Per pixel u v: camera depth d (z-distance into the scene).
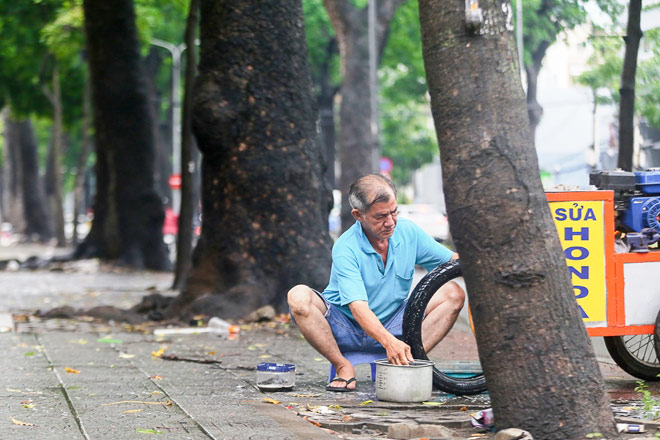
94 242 27.28
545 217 4.59
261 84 12.29
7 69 36.62
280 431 5.04
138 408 5.82
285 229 12.23
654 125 16.91
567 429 4.48
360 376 7.23
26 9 28.92
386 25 35.50
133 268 25.62
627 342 7.03
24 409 5.75
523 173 4.57
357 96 34.28
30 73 36.78
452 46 4.66
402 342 5.98
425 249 6.47
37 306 14.84
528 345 4.51
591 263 6.35
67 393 6.38
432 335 6.35
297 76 12.48
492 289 4.55
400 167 61.75
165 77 49.62
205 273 12.35
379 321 6.09
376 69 35.38
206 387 6.70
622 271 6.38
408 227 6.42
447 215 4.74
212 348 9.27
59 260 27.31
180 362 8.22
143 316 12.48
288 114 12.38
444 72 4.68
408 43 41.12
